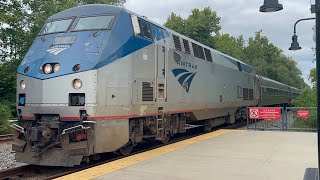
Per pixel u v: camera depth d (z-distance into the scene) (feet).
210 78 54.49
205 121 57.93
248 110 56.90
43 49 32.22
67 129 28.89
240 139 39.40
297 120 70.54
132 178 20.67
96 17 33.32
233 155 28.45
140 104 34.35
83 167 32.04
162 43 39.47
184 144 36.09
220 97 59.16
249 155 28.45
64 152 29.37
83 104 29.19
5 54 83.10
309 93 80.89
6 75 83.05
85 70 29.22
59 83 29.63
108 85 30.25
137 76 33.96
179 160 26.27
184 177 20.86
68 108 29.25
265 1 22.27
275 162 25.39
